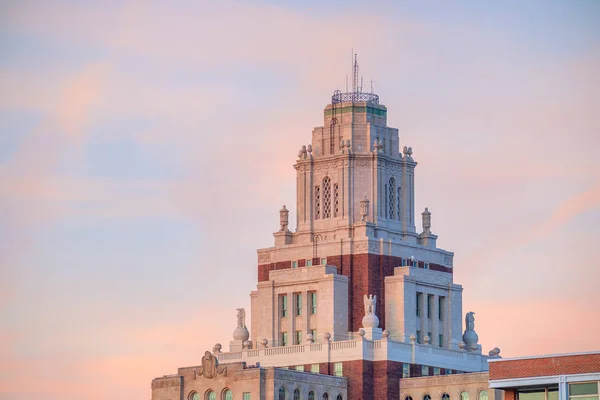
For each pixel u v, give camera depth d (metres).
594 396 187.12
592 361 187.75
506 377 193.12
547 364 190.75
